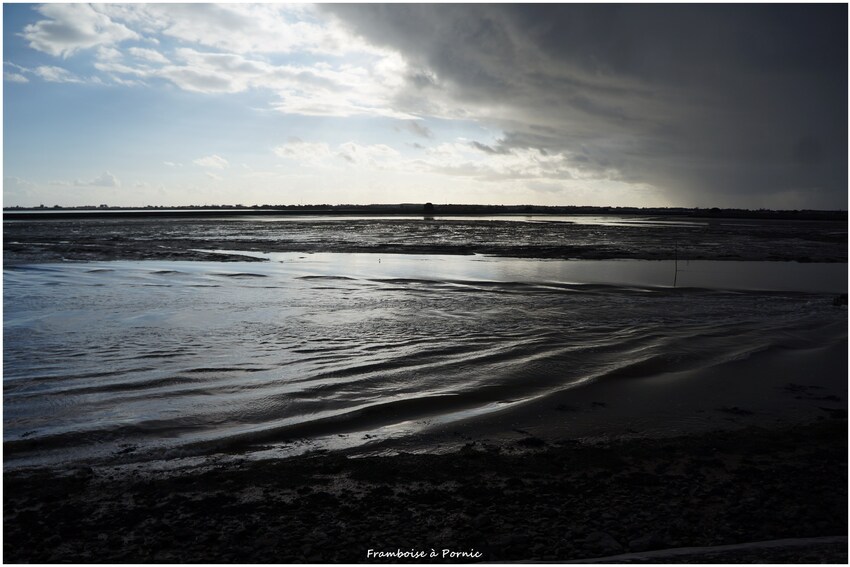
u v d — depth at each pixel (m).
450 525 5.86
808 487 6.67
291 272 26.95
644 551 5.32
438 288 22.27
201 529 5.80
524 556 5.28
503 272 27.20
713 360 12.27
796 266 30.42
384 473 7.05
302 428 8.67
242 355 12.54
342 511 6.14
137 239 46.12
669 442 8.04
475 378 11.09
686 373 11.38
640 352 12.84
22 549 5.43
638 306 18.72
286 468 7.19
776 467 7.22
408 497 6.46
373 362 12.06
